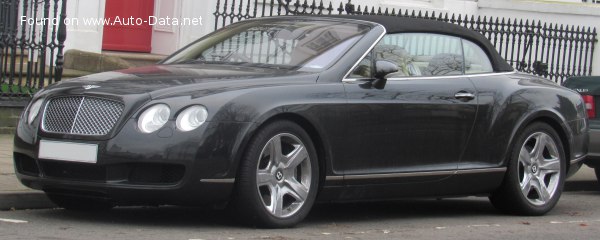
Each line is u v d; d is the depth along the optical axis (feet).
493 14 64.03
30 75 39.81
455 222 28.27
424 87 27.04
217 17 46.26
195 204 23.04
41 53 39.68
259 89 23.54
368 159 25.66
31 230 22.82
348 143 25.12
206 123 22.50
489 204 33.01
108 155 22.43
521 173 29.68
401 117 26.25
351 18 27.73
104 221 24.85
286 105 23.65
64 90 23.76
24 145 23.99
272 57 26.27
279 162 23.82
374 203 31.91
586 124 31.78
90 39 47.16
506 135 28.86
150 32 51.96
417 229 26.37
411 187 26.81
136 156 22.27
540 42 60.59
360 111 25.29
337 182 25.08
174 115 22.50
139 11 51.29
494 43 53.98
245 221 23.75
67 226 23.72
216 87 23.34
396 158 26.30
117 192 22.56
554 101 30.37
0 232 22.33
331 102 24.66
